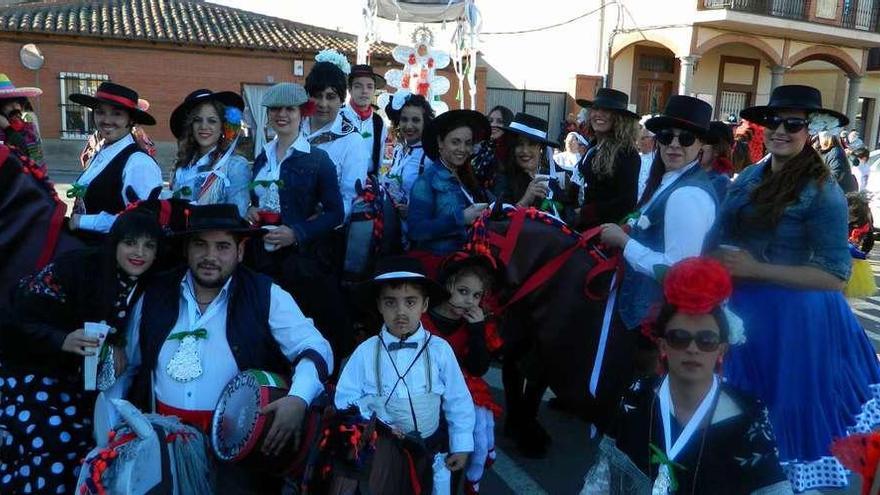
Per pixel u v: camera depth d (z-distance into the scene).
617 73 21.80
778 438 3.02
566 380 3.61
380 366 3.00
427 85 10.41
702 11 19.36
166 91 21.75
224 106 4.21
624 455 2.29
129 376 3.07
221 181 4.07
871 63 24.22
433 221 3.92
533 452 4.35
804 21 20.33
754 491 2.09
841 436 3.05
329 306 3.90
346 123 4.96
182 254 3.17
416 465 2.81
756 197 3.15
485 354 3.36
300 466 2.80
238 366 2.97
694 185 3.12
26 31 20.08
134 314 3.01
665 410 2.21
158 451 2.58
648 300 3.25
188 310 2.98
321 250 4.01
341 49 22.83
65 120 21.02
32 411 2.92
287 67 22.81
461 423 3.04
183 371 2.90
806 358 3.01
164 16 22.98
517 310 3.76
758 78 22.58
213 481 2.76
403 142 5.80
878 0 21.98
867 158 12.84
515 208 3.74
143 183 3.94
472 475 3.39
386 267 3.00
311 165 3.97
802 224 3.04
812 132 3.06
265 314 3.01
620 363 3.39
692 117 3.14
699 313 2.10
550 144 4.43
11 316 2.91
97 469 2.53
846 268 2.97
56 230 3.65
